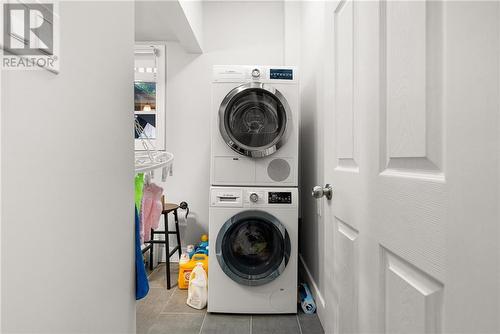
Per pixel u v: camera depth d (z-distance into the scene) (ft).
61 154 1.75
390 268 2.36
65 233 1.80
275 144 6.34
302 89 8.40
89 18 2.08
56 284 1.71
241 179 6.47
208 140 9.31
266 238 6.61
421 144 1.92
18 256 1.42
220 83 6.46
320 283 6.11
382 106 2.48
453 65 1.63
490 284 1.38
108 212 2.40
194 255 7.81
